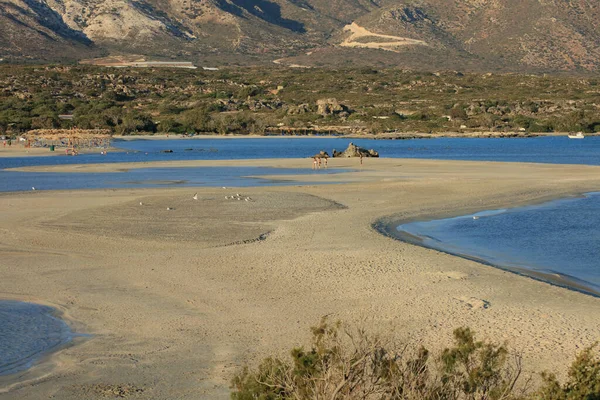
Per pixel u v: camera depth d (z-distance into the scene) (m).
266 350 14.24
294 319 16.34
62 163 71.31
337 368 9.87
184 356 13.98
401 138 133.50
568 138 134.50
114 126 143.62
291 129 146.00
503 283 19.58
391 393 9.52
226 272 20.95
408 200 37.62
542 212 33.75
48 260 22.70
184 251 24.03
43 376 12.98
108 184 48.12
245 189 43.53
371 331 15.23
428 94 194.88
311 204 35.94
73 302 17.83
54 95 175.75
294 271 20.98
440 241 26.52
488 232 28.33
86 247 24.80
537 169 58.66
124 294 18.59
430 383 10.13
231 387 10.77
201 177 53.59
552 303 17.59
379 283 19.52
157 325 15.98
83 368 13.36
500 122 153.75
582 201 37.78
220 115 161.00
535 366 13.20
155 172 58.78
